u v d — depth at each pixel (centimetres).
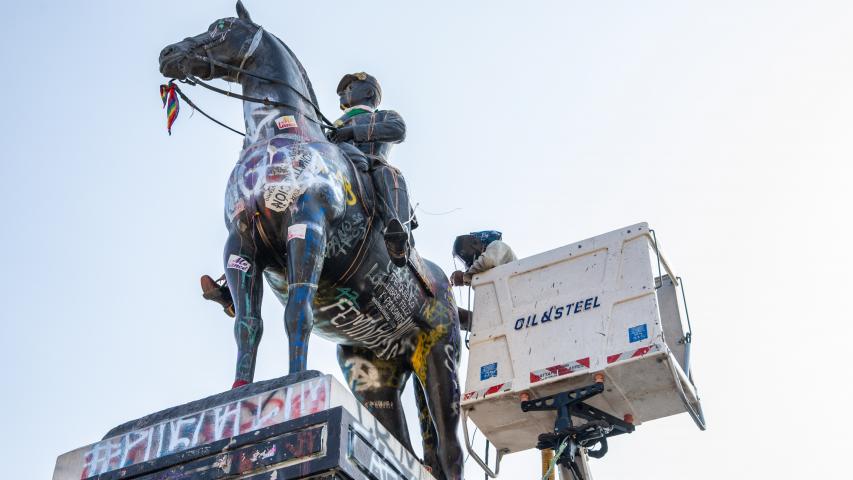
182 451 732
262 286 835
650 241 1014
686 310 1041
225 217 854
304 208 831
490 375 999
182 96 909
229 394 750
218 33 906
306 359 785
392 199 898
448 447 955
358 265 888
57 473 760
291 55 935
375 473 735
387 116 955
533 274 1034
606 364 956
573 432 968
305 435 711
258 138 877
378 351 973
